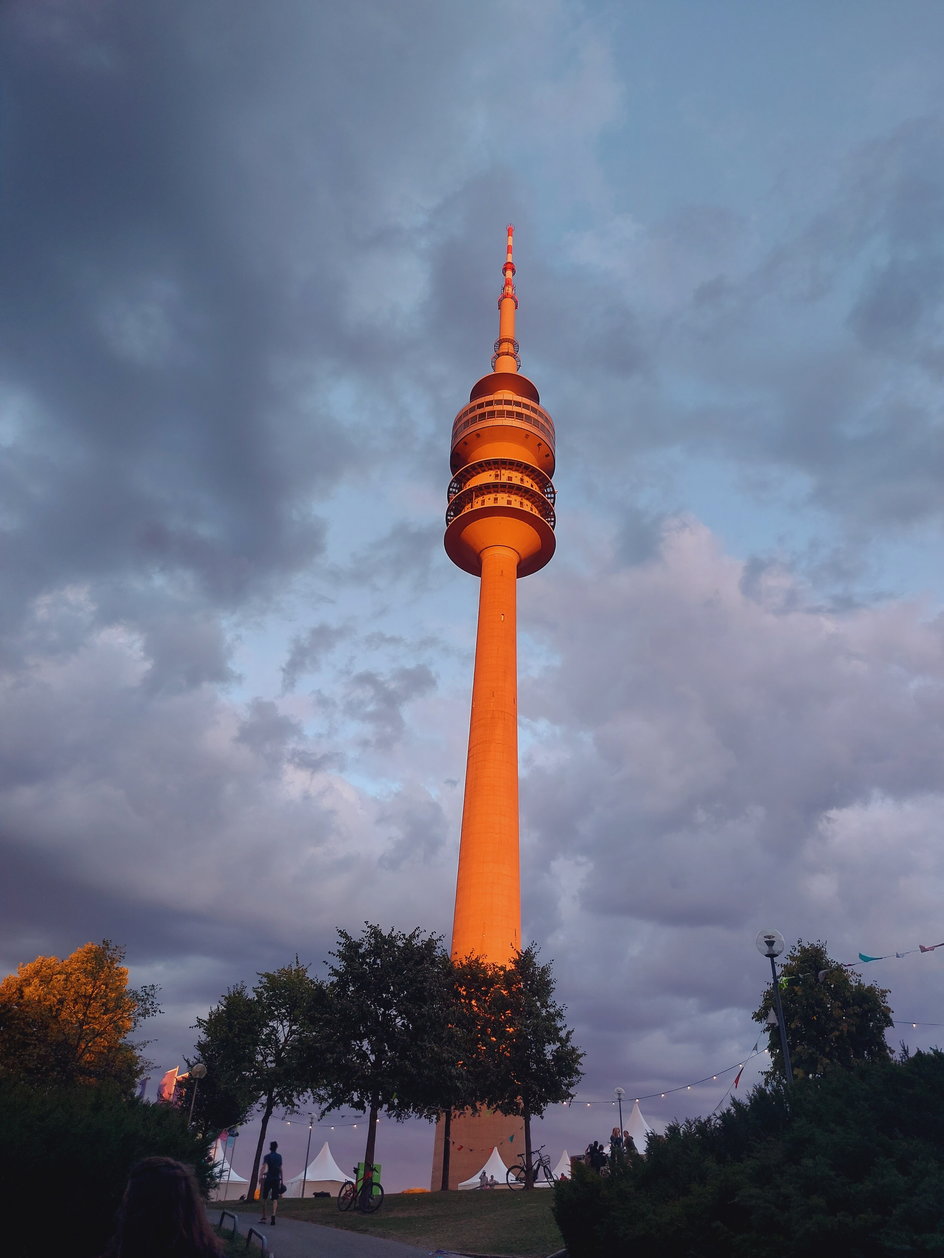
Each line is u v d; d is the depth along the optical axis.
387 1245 27.08
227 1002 62.88
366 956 47.69
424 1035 45.22
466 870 91.38
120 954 65.94
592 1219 18.64
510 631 104.44
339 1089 44.22
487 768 95.75
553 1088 53.19
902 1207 12.91
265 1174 32.53
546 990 57.78
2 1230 15.66
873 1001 52.25
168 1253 4.76
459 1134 77.81
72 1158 16.53
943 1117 16.19
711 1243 15.56
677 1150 19.78
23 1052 58.47
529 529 109.69
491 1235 27.59
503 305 135.75
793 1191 14.45
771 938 29.94
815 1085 19.98
